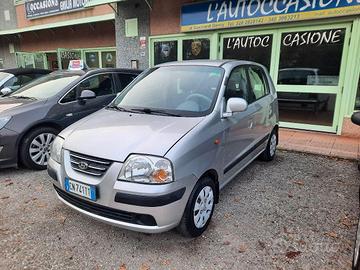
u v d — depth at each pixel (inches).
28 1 541.6
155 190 92.4
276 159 200.2
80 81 196.7
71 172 105.0
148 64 355.6
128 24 360.8
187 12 307.3
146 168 93.6
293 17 246.7
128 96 144.3
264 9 259.6
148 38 347.6
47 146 178.2
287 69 269.0
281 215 127.9
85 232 114.5
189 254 102.4
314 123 265.4
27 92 199.8
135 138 102.3
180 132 104.6
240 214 128.5
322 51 247.6
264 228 118.1
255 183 160.6
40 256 101.2
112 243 108.1
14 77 281.1
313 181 163.5
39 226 118.2
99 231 115.2
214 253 103.1
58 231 115.0
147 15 342.3
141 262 98.5
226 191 150.6
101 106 202.5
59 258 100.3
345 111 244.7
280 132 268.2
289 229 117.4
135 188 93.0
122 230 115.9
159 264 97.6
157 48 345.4
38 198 141.2
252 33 280.1
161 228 95.8
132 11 353.1
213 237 112.0
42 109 175.0
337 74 244.5
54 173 112.7
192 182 102.1
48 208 132.0
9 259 99.6
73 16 477.7
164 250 104.5
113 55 450.9
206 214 114.3
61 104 183.6
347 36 232.8
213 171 117.3
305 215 128.0
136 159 95.0
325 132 260.5
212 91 127.8
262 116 165.5
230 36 293.9
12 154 164.9
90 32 470.9
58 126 181.8
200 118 114.9
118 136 105.0
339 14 226.1
